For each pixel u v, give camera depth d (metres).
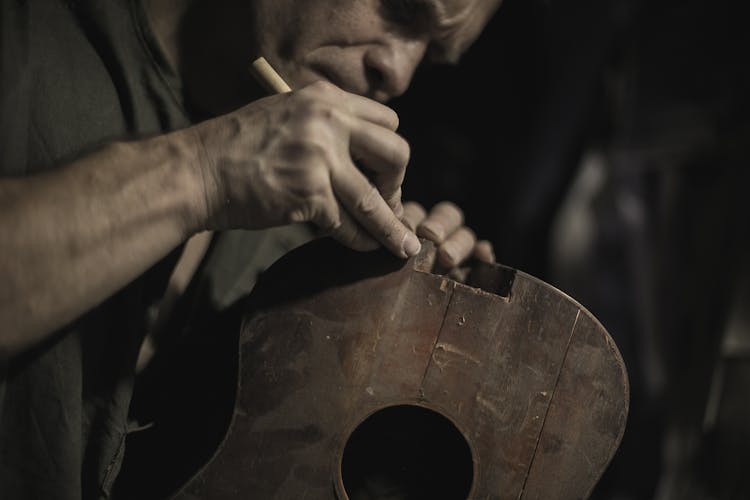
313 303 0.83
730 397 1.83
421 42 0.99
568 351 0.85
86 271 0.67
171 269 0.99
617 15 2.28
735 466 1.79
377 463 0.92
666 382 2.17
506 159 2.76
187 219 0.72
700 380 1.92
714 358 1.86
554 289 0.85
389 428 0.92
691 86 2.12
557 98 2.49
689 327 2.11
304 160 0.71
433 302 0.84
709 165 2.12
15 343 0.66
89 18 0.91
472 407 0.84
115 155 0.71
